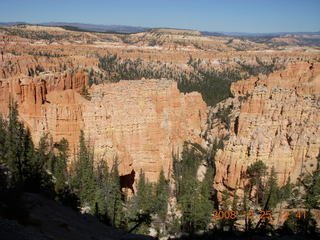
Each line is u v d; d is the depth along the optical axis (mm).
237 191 62062
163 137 80438
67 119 68062
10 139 57562
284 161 62531
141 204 60938
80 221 36344
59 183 52500
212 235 51469
